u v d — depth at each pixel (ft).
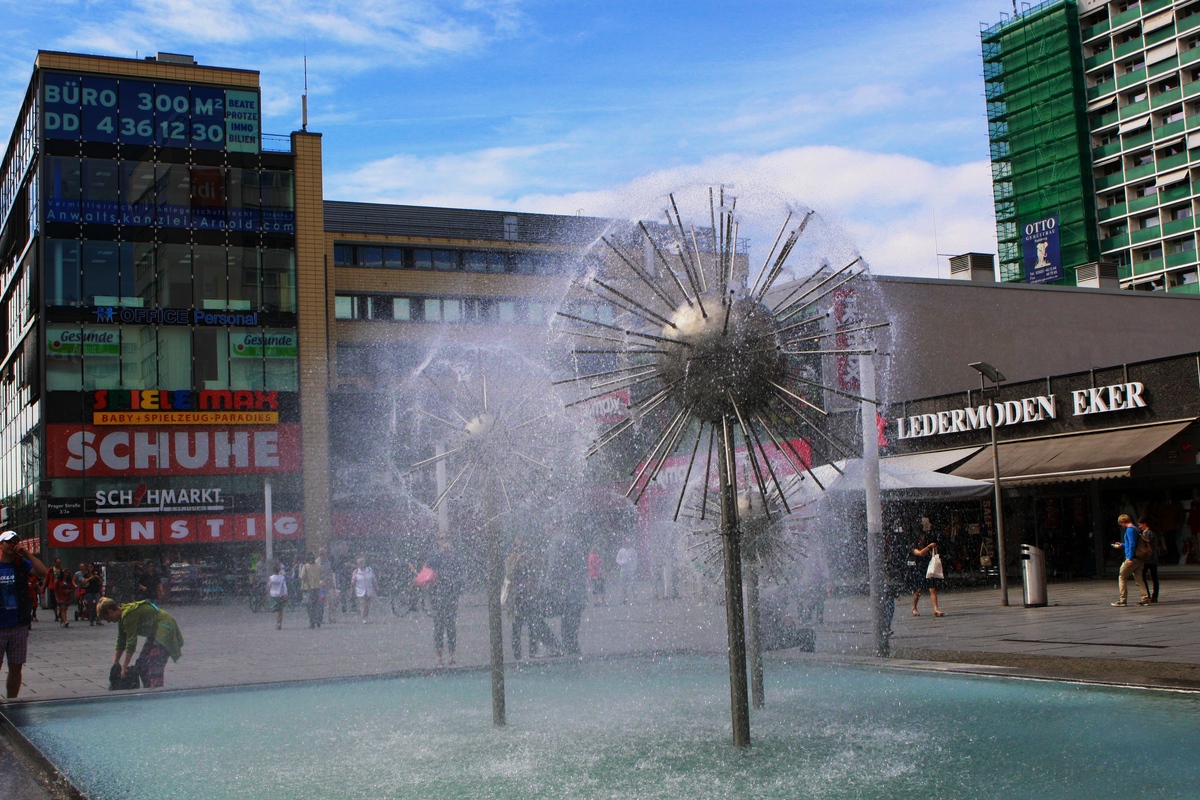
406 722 25.89
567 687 31.94
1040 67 324.60
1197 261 289.94
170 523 143.84
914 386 112.27
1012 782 17.01
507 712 27.07
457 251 199.72
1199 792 16.11
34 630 94.79
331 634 69.51
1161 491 90.89
